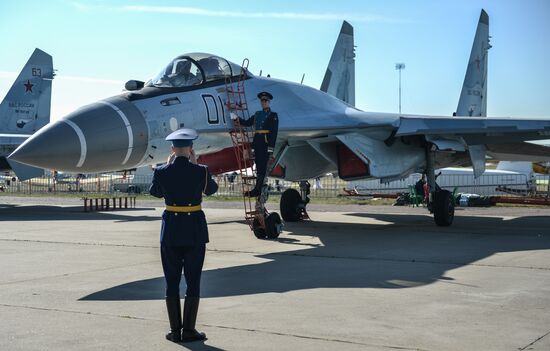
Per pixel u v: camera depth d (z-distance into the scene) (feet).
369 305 20.79
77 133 30.37
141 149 33.73
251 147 39.60
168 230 17.72
